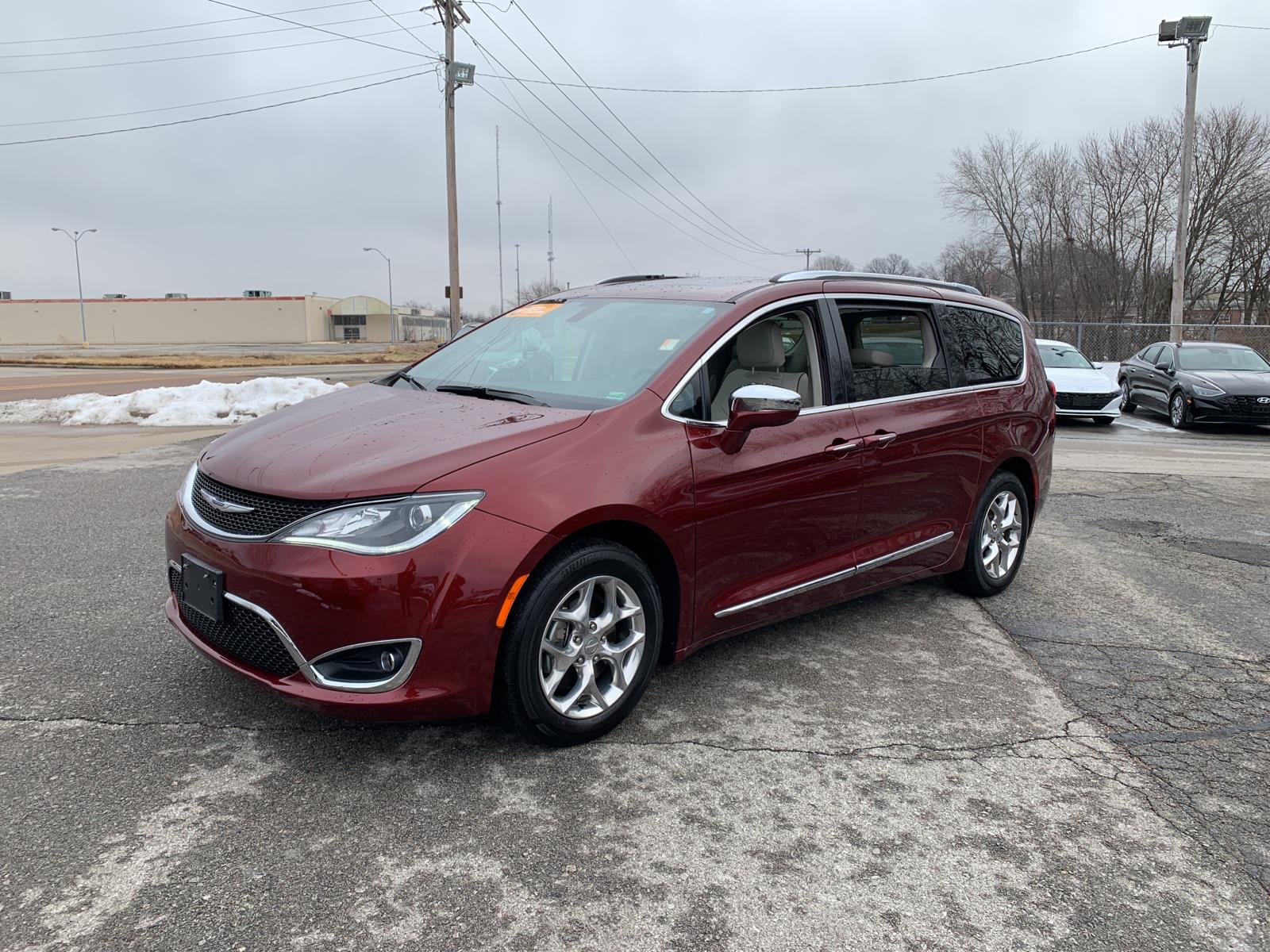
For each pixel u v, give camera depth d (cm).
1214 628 467
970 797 291
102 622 418
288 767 293
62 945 208
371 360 3941
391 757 302
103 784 278
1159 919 234
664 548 323
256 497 288
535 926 221
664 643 342
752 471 346
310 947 210
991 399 475
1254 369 1553
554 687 300
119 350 6500
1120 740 336
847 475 388
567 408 331
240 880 234
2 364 3316
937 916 231
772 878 245
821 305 399
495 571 276
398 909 225
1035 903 238
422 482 276
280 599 269
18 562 518
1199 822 281
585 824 267
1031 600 509
